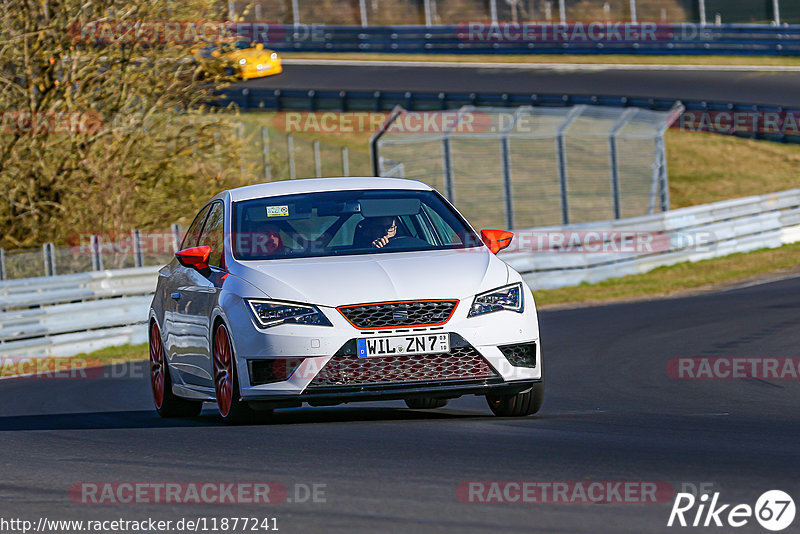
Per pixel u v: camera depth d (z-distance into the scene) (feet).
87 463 70.69
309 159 363.35
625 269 263.08
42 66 250.78
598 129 392.06
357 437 76.18
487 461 64.90
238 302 82.28
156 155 264.11
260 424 85.51
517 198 350.23
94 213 257.34
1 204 259.60
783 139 465.88
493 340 80.74
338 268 82.99
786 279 240.12
